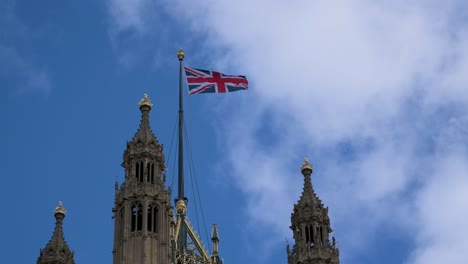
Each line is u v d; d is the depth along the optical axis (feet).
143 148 431.02
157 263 404.98
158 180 423.64
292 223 435.12
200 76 475.72
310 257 422.41
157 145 435.12
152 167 428.97
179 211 431.02
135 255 405.39
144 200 415.44
